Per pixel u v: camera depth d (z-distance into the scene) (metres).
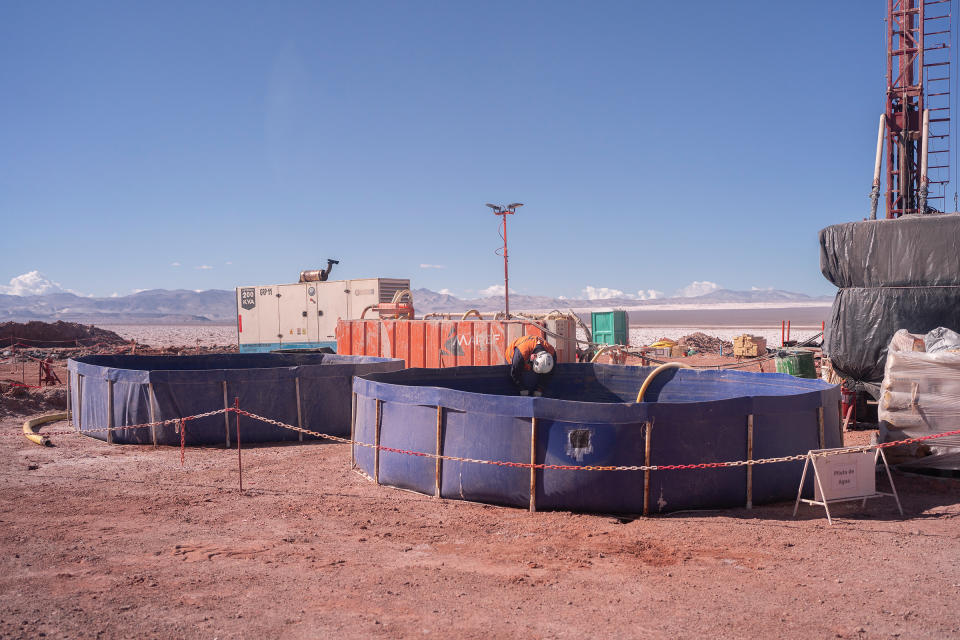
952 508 7.35
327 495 7.96
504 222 19.33
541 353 11.04
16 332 49.25
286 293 24.61
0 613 4.61
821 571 5.38
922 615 4.54
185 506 7.53
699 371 10.55
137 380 11.44
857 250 11.30
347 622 4.45
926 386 8.78
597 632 4.29
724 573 5.34
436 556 5.81
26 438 11.98
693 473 7.13
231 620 4.49
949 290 10.64
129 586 5.12
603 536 6.34
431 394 7.91
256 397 11.57
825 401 7.78
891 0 16.97
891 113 17.05
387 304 18.11
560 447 7.12
